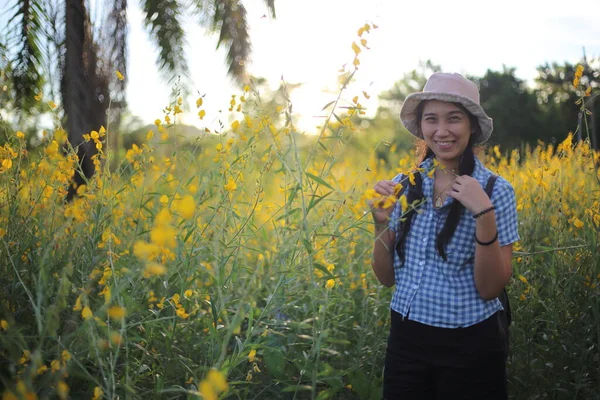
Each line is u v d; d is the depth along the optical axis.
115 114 4.86
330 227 2.75
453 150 2.31
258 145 3.48
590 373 3.06
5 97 3.91
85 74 4.64
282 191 2.88
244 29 5.27
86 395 2.29
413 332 2.31
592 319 3.03
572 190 4.00
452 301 2.24
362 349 3.17
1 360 2.25
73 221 2.69
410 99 2.41
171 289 2.76
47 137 3.15
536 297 3.16
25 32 4.67
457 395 2.25
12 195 2.91
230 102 3.16
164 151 3.67
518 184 4.15
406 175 2.49
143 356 2.46
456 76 2.33
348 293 3.33
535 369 3.02
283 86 2.58
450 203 2.27
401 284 2.38
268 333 2.81
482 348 2.23
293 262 2.56
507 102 29.48
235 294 2.80
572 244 3.30
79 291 2.47
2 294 2.49
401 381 2.34
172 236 1.57
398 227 2.40
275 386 2.88
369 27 2.45
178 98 3.17
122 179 3.41
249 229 2.92
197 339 2.75
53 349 2.09
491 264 2.14
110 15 4.85
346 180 4.98
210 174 2.96
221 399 2.25
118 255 2.68
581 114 3.40
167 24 5.11
